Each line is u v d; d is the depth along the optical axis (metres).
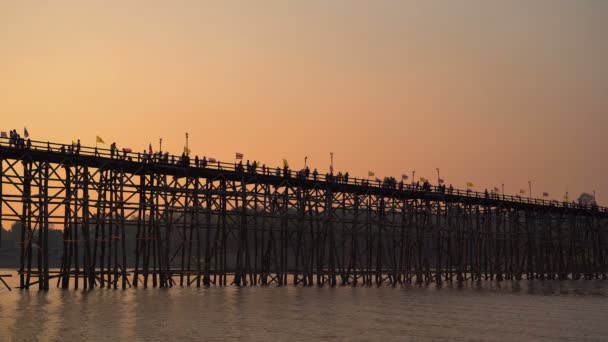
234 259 134.62
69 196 69.69
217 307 62.94
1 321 52.69
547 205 118.94
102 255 73.19
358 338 49.53
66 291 71.31
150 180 74.81
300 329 52.59
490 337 51.31
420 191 97.88
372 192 93.31
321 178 87.94
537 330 54.84
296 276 87.25
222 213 80.50
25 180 68.94
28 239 74.38
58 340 46.41
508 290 92.38
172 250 135.00
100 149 71.25
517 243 115.50
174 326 52.41
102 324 52.34
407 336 50.84
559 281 116.88
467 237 106.31
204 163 77.88
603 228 137.25
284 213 85.25
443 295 82.00
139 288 75.88
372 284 95.00
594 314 65.50
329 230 89.56
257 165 82.94
